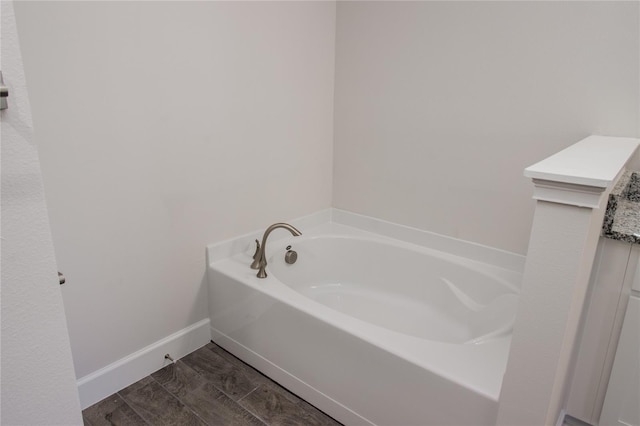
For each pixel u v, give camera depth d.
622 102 1.69
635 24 1.60
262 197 2.37
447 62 2.12
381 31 2.32
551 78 1.84
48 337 0.68
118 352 1.89
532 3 1.81
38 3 1.41
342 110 2.62
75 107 1.56
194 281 2.14
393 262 2.45
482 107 2.06
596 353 1.58
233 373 2.04
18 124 0.58
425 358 1.43
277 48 2.24
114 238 1.77
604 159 1.21
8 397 0.65
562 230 0.98
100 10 1.56
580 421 1.69
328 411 1.77
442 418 1.40
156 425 1.71
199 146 2.00
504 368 1.39
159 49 1.76
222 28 1.97
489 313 2.01
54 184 1.55
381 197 2.56
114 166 1.71
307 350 1.78
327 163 2.74
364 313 2.34
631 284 1.44
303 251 2.51
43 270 0.65
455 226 2.28
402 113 2.35
